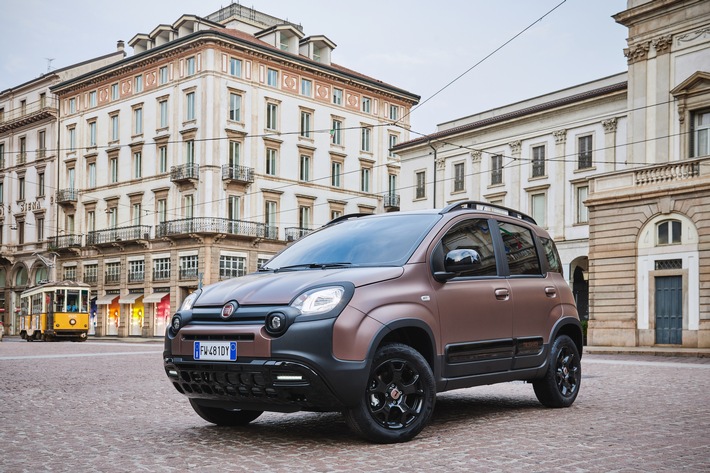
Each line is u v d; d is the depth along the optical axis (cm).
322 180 5294
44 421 774
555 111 3938
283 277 615
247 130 4850
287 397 548
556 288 803
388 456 529
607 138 3700
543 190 4006
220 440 615
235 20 5484
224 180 4709
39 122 6000
